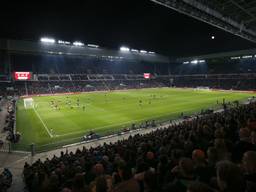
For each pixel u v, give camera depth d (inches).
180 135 509.4
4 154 941.8
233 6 1190.9
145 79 4874.5
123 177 227.6
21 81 3440.0
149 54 4852.4
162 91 3550.7
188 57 4864.7
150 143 500.7
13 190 601.9
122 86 4227.4
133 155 434.0
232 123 532.1
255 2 1118.4
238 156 255.0
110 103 2236.7
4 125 1446.9
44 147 1014.4
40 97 2886.3
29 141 1102.4
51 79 3801.7
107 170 377.7
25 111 1865.2
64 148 1001.5
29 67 3843.5
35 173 506.3
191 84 4515.3
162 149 403.9
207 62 4810.5
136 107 1969.7
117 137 1131.3
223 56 4249.5
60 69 4124.0
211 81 4350.4
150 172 201.2
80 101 2409.0
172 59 5182.1
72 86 3779.5
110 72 4630.9
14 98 2701.8
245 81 3841.0
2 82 3253.0
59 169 468.4
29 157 905.5
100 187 180.2
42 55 3873.0
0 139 1151.0
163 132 707.4
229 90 3575.3
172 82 4845.0
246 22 1486.2
